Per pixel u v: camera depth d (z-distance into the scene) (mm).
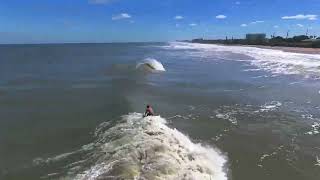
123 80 44906
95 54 128750
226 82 41906
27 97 33719
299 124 22875
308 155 17422
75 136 20734
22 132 21938
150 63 59375
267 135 20547
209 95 32719
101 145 18375
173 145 16719
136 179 13242
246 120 23797
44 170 16109
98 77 49906
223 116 24812
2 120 24828
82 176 14648
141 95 32781
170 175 13562
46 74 56250
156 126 20078
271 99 30875
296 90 35406
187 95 32688
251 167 15938
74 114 26062
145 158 14914
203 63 71125
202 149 17766
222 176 14766
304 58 77688
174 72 53812
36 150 18688
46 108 28484
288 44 159750
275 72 51969
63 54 132750
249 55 94688
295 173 15391
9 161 17297
